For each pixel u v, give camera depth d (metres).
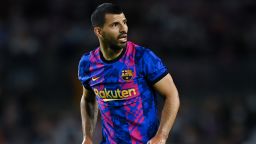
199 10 54.03
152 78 16.73
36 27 50.47
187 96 45.50
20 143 41.78
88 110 18.81
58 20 51.47
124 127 17.05
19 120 42.69
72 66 46.38
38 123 42.00
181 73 46.31
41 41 48.84
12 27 49.84
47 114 43.03
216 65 46.75
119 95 16.91
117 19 16.56
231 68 46.66
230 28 53.00
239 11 54.97
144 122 16.97
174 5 53.97
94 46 48.22
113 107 17.08
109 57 17.02
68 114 42.84
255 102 45.00
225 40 51.81
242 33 52.94
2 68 45.84
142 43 49.47
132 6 52.16
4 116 42.81
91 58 17.38
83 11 52.56
